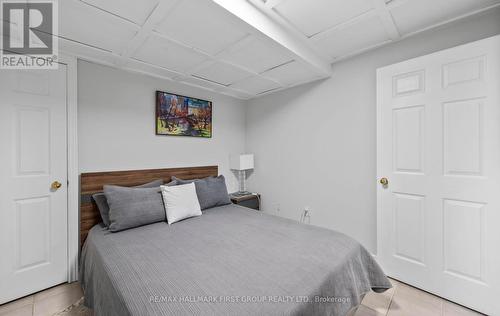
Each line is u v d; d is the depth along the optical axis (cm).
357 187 236
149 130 257
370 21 176
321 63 237
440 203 176
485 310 156
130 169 242
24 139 179
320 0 153
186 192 227
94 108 218
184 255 141
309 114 280
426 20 175
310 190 280
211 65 230
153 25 161
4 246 170
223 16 149
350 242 160
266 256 138
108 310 112
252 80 274
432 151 179
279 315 89
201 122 309
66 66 198
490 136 154
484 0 153
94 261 150
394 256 202
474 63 159
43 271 188
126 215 189
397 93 197
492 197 153
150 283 110
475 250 161
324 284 114
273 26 175
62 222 197
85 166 212
